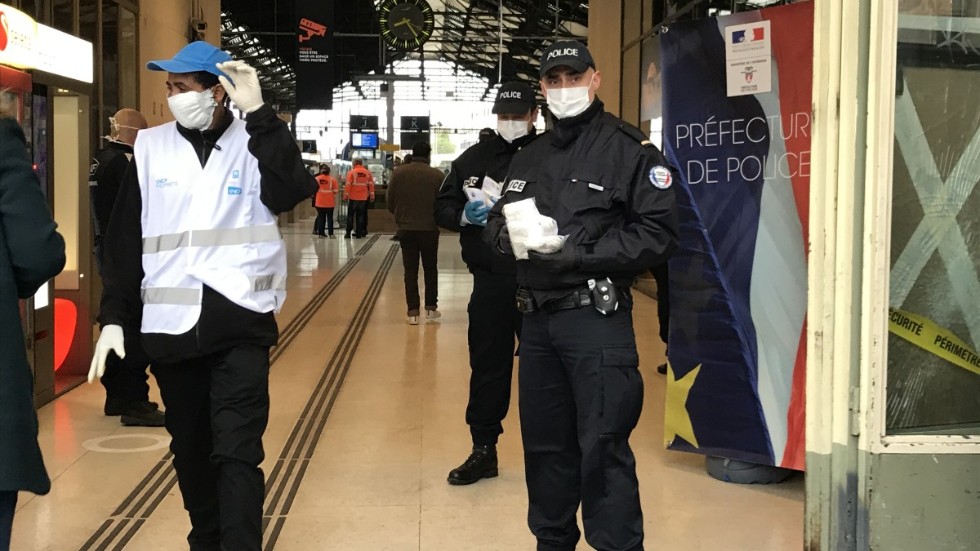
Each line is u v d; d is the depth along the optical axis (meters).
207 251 2.86
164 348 2.83
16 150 2.29
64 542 3.46
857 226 2.77
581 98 2.83
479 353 4.15
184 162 2.91
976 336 3.00
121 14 9.35
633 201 2.77
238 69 2.78
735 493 4.09
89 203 6.13
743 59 4.05
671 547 3.46
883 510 2.80
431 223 8.65
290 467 4.41
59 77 5.46
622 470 2.78
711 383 4.27
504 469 4.43
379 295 10.77
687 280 4.34
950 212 2.98
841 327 2.79
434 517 3.76
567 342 2.78
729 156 4.16
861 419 2.79
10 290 2.24
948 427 2.94
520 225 2.69
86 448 4.70
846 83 2.73
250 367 2.86
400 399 5.78
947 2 2.94
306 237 20.97
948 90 2.97
